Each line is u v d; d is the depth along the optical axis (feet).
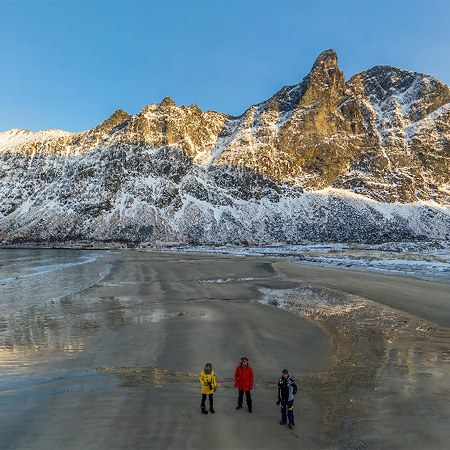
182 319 69.62
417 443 26.21
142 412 31.55
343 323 64.69
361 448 25.80
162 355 48.73
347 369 42.37
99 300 90.68
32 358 48.01
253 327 62.64
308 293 97.86
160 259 230.48
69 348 52.42
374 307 77.56
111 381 39.50
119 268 171.12
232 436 27.58
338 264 176.96
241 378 32.27
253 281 123.44
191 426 29.09
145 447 25.96
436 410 31.32
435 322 64.28
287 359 46.34
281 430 28.53
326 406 32.68
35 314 75.31
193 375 41.52
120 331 61.41
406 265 151.12
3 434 27.94
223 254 285.23
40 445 26.30
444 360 44.98
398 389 36.11
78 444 26.37
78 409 32.14
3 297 95.61
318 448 25.96
